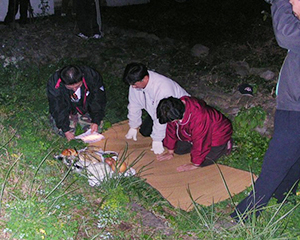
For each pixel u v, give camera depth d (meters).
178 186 5.32
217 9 13.89
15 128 5.80
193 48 10.09
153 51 9.84
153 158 5.97
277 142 4.20
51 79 5.70
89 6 9.98
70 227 3.87
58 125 5.91
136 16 13.23
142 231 4.20
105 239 3.95
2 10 11.58
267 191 4.37
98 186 4.84
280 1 3.71
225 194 5.19
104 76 8.37
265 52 9.82
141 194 4.94
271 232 4.13
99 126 6.39
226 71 8.80
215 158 5.80
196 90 8.12
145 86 5.55
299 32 3.60
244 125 6.67
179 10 14.01
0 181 4.29
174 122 5.53
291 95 4.04
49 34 10.20
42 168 4.81
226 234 4.26
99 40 10.12
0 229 3.69
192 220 4.54
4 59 8.87
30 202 3.93
